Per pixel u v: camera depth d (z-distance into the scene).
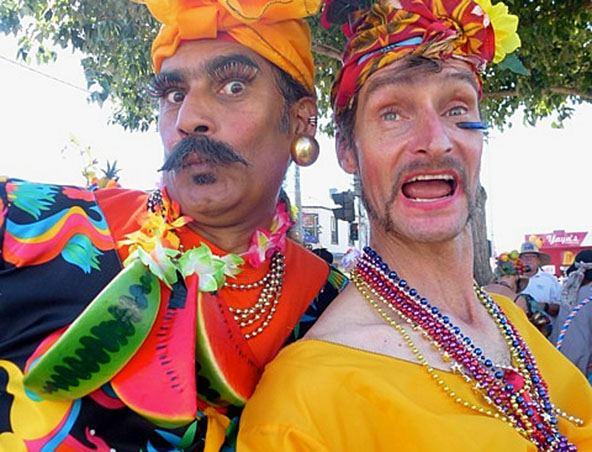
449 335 1.12
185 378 0.96
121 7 4.47
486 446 0.95
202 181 1.16
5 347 1.02
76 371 0.94
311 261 1.42
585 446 1.15
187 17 1.15
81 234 1.12
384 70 1.18
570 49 5.18
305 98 1.33
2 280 1.05
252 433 0.99
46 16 4.80
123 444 0.99
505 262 4.95
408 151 1.15
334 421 0.98
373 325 1.14
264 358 1.23
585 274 3.35
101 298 0.94
